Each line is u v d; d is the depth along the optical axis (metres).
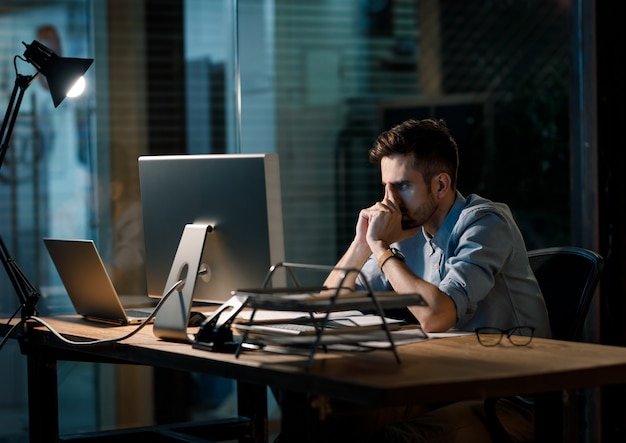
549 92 4.11
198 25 3.51
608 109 3.01
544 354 1.59
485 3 4.07
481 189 4.07
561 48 4.12
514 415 1.86
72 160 3.28
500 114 4.07
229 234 1.89
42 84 3.20
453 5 4.03
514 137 4.09
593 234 3.05
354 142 3.89
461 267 1.99
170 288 1.86
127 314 2.23
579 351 1.63
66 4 3.26
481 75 4.07
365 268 2.34
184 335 1.80
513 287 2.08
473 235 2.05
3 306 3.14
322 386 1.36
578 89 3.15
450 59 4.04
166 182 2.00
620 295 2.99
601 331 3.00
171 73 3.47
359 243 2.20
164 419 3.61
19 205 3.20
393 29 3.95
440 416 1.82
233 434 2.40
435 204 2.14
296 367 1.45
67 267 2.18
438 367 1.45
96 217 3.32
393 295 1.56
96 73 3.33
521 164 4.10
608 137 3.01
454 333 1.88
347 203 3.88
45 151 3.23
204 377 3.69
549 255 2.21
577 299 2.10
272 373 1.45
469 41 4.05
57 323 2.19
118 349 1.84
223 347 1.67
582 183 3.14
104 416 3.49
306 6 3.77
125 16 3.38
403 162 2.12
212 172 1.90
